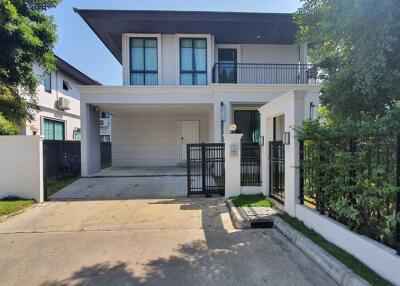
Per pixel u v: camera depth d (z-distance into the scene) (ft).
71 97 55.01
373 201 10.59
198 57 40.83
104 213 20.71
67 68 49.60
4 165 24.14
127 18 35.86
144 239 15.42
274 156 21.76
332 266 10.79
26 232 16.90
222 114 35.12
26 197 24.02
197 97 36.11
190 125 49.96
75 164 37.45
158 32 40.14
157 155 49.90
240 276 10.93
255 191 24.67
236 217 18.04
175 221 18.66
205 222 18.39
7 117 26.63
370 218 10.90
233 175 24.58
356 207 11.61
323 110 20.85
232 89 35.14
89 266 12.09
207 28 38.99
